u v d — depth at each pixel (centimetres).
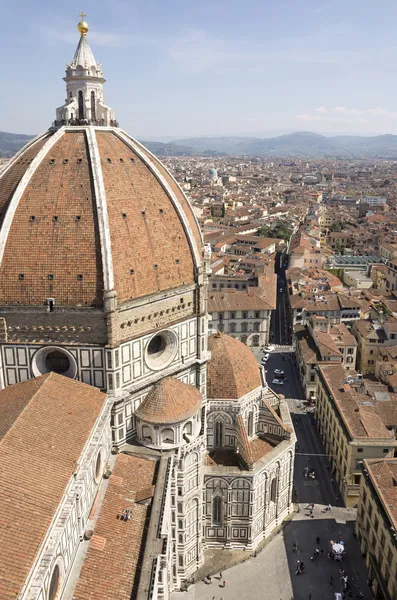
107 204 7800
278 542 10612
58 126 8925
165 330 8600
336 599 9188
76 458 6353
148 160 8988
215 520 10212
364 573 9988
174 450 8369
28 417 6638
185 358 9169
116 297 7544
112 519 6906
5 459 5850
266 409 10869
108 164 8200
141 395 8488
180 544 9256
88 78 8869
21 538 5028
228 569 9881
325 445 13838
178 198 9431
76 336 7762
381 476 10162
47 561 5006
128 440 8456
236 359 10412
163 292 8369
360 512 10662
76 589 5800
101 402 7681
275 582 9644
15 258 7631
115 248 7744
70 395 7488
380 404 13325
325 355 16375
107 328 7625
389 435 11650
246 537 10231
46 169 8056
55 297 7619
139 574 6084
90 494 6912
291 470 11056
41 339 7800
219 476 9719
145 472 7906
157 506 7138
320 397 14600
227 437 10406
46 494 5653
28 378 8031
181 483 8769
